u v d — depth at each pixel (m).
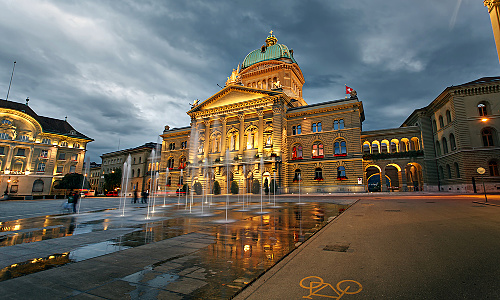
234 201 34.84
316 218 14.72
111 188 75.56
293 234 10.11
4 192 59.72
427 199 25.92
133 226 12.53
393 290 4.69
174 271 5.94
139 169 83.50
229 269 6.05
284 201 31.16
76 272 5.90
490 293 4.44
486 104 38.16
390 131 48.88
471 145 37.75
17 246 8.41
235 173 54.56
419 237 8.84
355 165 47.16
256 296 4.58
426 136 47.00
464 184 37.28
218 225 12.66
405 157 46.81
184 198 47.09
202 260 6.79
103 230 11.37
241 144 56.38
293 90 67.81
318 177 49.94
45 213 19.62
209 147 61.25
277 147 51.62
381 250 7.36
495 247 7.30
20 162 66.12
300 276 5.52
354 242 8.41
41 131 69.12
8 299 4.47
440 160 44.59
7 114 65.31
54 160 70.25
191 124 64.88
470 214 13.98
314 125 52.41
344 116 49.56
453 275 5.32
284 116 54.38
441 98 42.44
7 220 15.20
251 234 10.22
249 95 57.41
